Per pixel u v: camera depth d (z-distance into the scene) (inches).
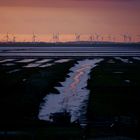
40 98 2901.1
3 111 2331.4
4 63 6471.5
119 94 3090.6
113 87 3516.2
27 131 1737.2
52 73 4680.1
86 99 2878.9
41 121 2012.8
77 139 1635.1
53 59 7687.0
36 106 2573.8
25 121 2014.0
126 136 1680.6
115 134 1711.4
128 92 3213.6
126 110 2388.0
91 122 1962.4
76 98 2942.9
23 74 4473.4
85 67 5915.4
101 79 4175.7
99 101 2763.3
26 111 2367.1
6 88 3277.6
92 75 4645.7
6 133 1678.2
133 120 1914.4
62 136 1675.7
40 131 1739.7
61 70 5251.0
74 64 6466.5
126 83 3821.4
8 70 5068.9
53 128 1811.0
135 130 1764.3
